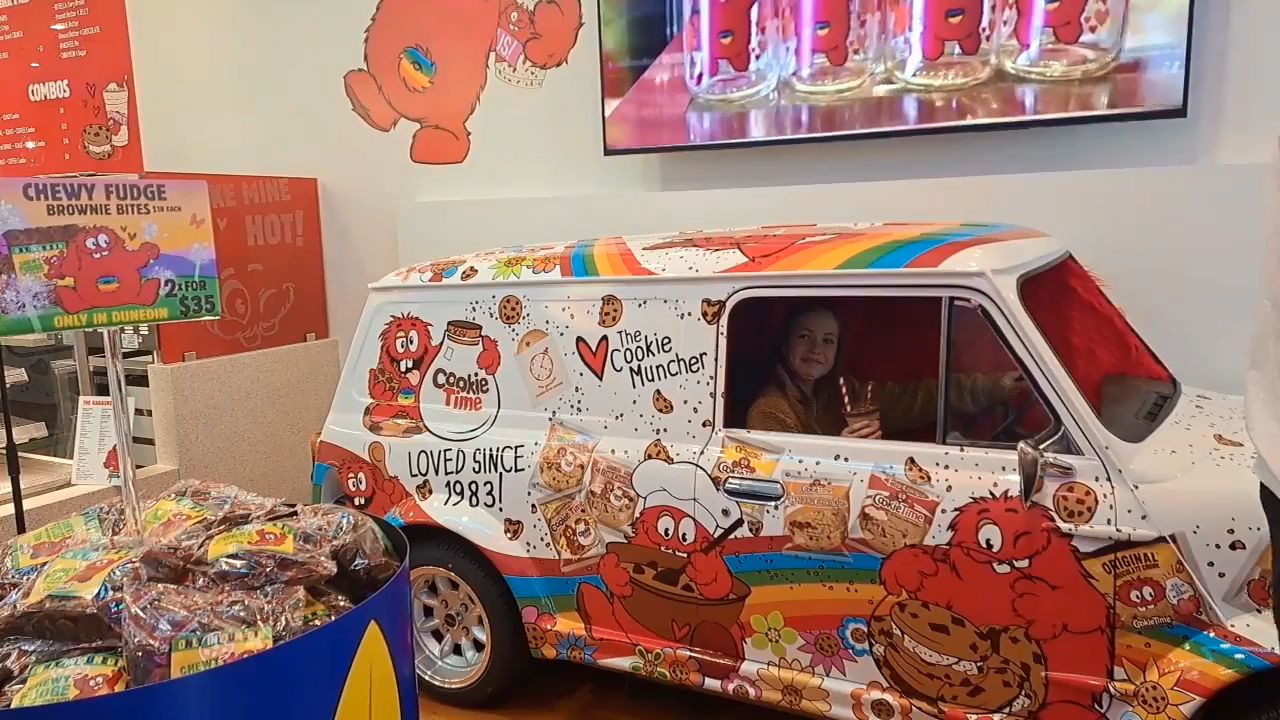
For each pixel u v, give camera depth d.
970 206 3.47
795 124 3.86
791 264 2.37
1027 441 2.09
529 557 2.71
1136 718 1.94
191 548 1.71
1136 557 1.94
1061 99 3.37
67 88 5.99
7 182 1.63
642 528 2.51
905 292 2.22
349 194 5.16
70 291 1.72
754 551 2.35
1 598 1.71
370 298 3.04
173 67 5.59
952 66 3.53
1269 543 1.85
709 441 2.45
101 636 1.62
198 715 1.35
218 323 4.54
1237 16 3.15
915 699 2.19
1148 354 2.54
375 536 1.91
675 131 4.10
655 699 3.05
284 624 1.59
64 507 3.35
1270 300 1.67
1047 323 2.19
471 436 2.80
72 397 3.60
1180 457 2.04
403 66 4.86
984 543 2.07
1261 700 1.90
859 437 2.28
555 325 2.68
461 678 2.98
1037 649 2.04
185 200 1.90
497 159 4.73
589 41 4.36
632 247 2.75
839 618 2.26
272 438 4.75
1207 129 3.26
